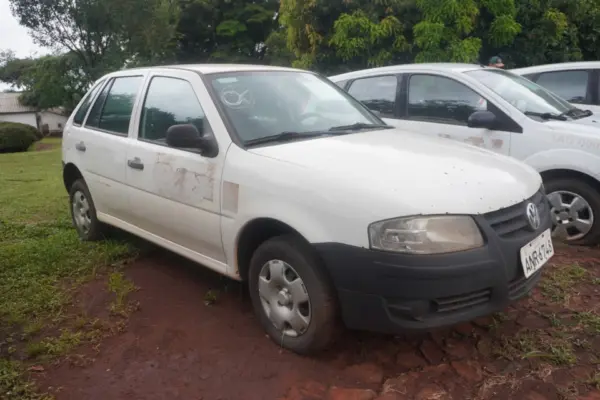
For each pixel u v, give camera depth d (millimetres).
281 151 3521
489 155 3748
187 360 3389
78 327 3826
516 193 3215
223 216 3639
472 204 2982
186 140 3688
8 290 4469
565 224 5078
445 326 2930
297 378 3150
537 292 4086
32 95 42312
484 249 2936
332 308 3146
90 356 3471
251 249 3662
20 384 3170
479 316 3012
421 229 2855
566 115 5523
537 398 2867
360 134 4000
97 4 25188
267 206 3312
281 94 4230
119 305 4109
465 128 5512
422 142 3895
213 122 3818
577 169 4855
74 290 4449
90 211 5371
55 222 6543
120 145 4637
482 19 10055
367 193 2969
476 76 5691
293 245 3240
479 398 2889
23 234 6082
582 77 7129
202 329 3758
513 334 3516
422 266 2830
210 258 3930
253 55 29875
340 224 2988
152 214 4320
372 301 2953
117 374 3273
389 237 2873
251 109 3953
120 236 5594
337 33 10180
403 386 3012
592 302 3930
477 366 3188
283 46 22719
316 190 3111
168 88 4359
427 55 9539
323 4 10648
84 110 5469
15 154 19547
